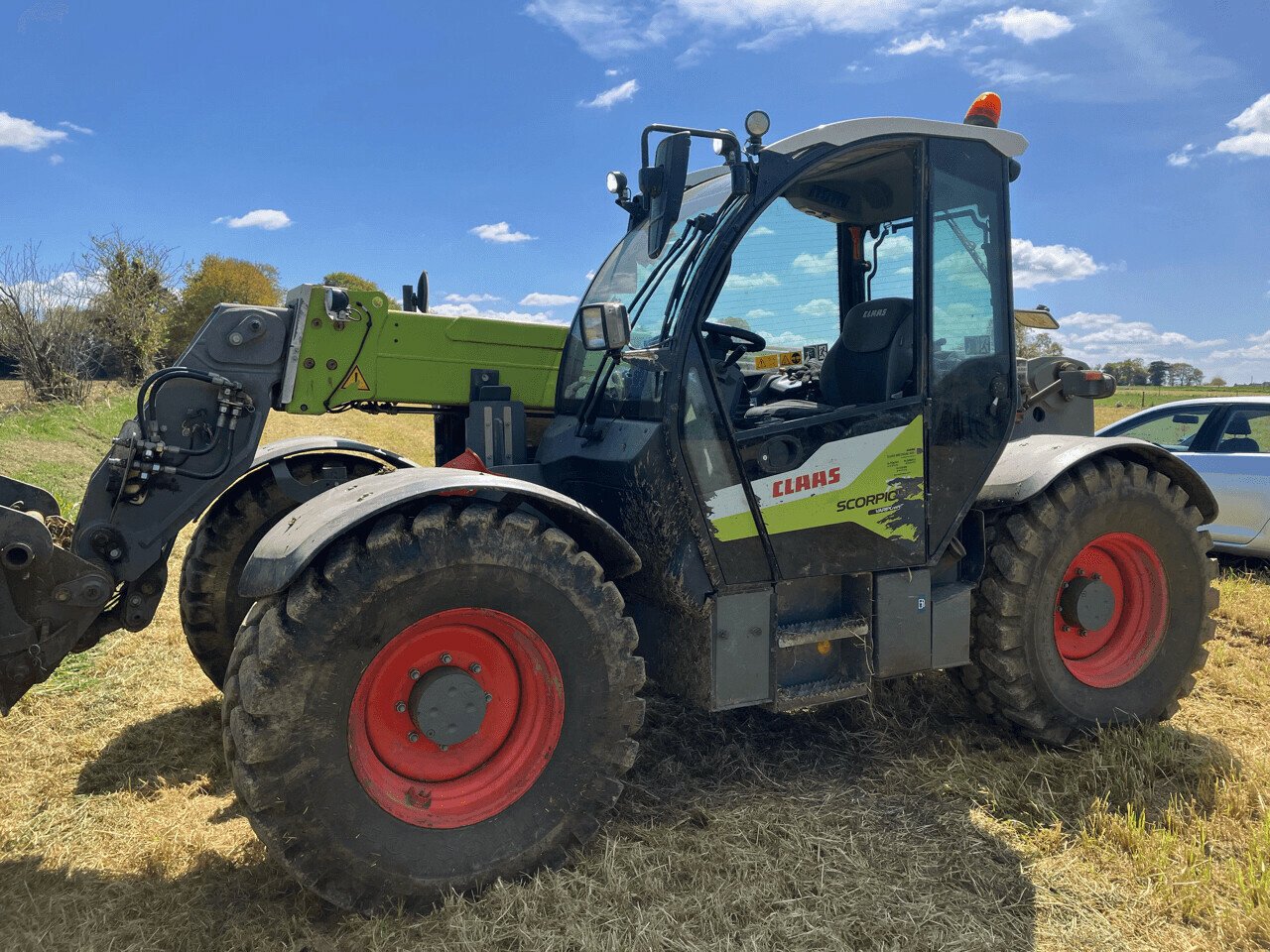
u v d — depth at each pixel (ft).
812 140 9.77
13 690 8.68
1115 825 9.15
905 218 11.16
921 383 10.30
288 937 7.43
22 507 10.03
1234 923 7.74
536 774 8.41
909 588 10.39
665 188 8.92
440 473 8.39
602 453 9.90
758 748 11.22
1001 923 7.80
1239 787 10.15
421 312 12.01
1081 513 11.30
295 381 10.94
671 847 8.80
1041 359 15.14
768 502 9.55
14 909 7.83
